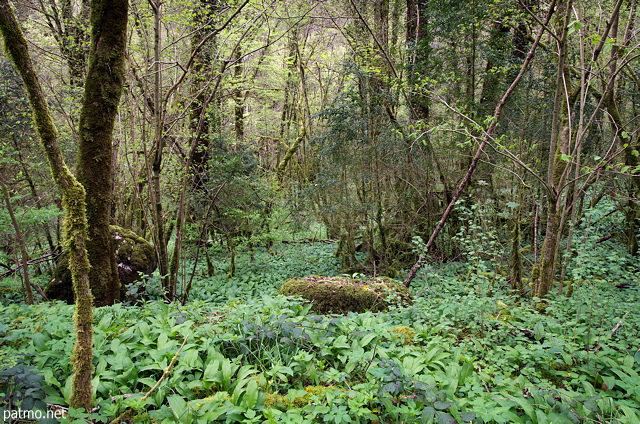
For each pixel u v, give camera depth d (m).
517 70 7.57
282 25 10.24
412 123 7.71
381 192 8.21
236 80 8.44
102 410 2.49
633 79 7.50
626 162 6.49
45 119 2.13
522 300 5.06
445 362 3.36
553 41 7.02
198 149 8.47
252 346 3.45
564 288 5.74
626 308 4.06
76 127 7.43
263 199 9.38
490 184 7.79
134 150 6.74
